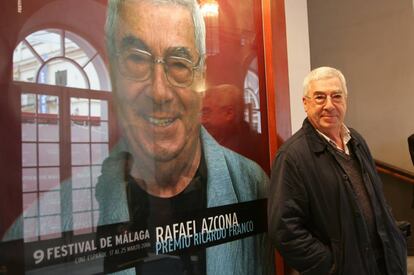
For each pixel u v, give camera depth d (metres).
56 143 1.01
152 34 1.24
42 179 0.98
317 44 4.42
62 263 1.01
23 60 0.96
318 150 1.41
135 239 1.17
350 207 1.35
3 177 0.92
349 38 4.20
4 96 0.92
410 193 3.68
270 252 1.63
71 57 1.05
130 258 1.15
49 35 1.00
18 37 0.95
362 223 1.34
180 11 1.33
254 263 1.56
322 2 4.36
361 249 1.33
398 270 1.40
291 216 1.35
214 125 1.45
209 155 1.43
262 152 1.66
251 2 1.65
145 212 1.20
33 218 0.96
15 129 0.94
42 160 0.98
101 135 1.10
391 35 3.93
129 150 1.17
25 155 0.95
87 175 1.07
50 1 1.01
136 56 1.20
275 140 1.69
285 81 1.77
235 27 1.56
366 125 4.09
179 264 1.29
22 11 0.96
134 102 1.19
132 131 1.18
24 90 0.96
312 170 1.38
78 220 1.04
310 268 1.31
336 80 1.47
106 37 1.12
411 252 3.51
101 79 1.11
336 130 1.47
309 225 1.41
